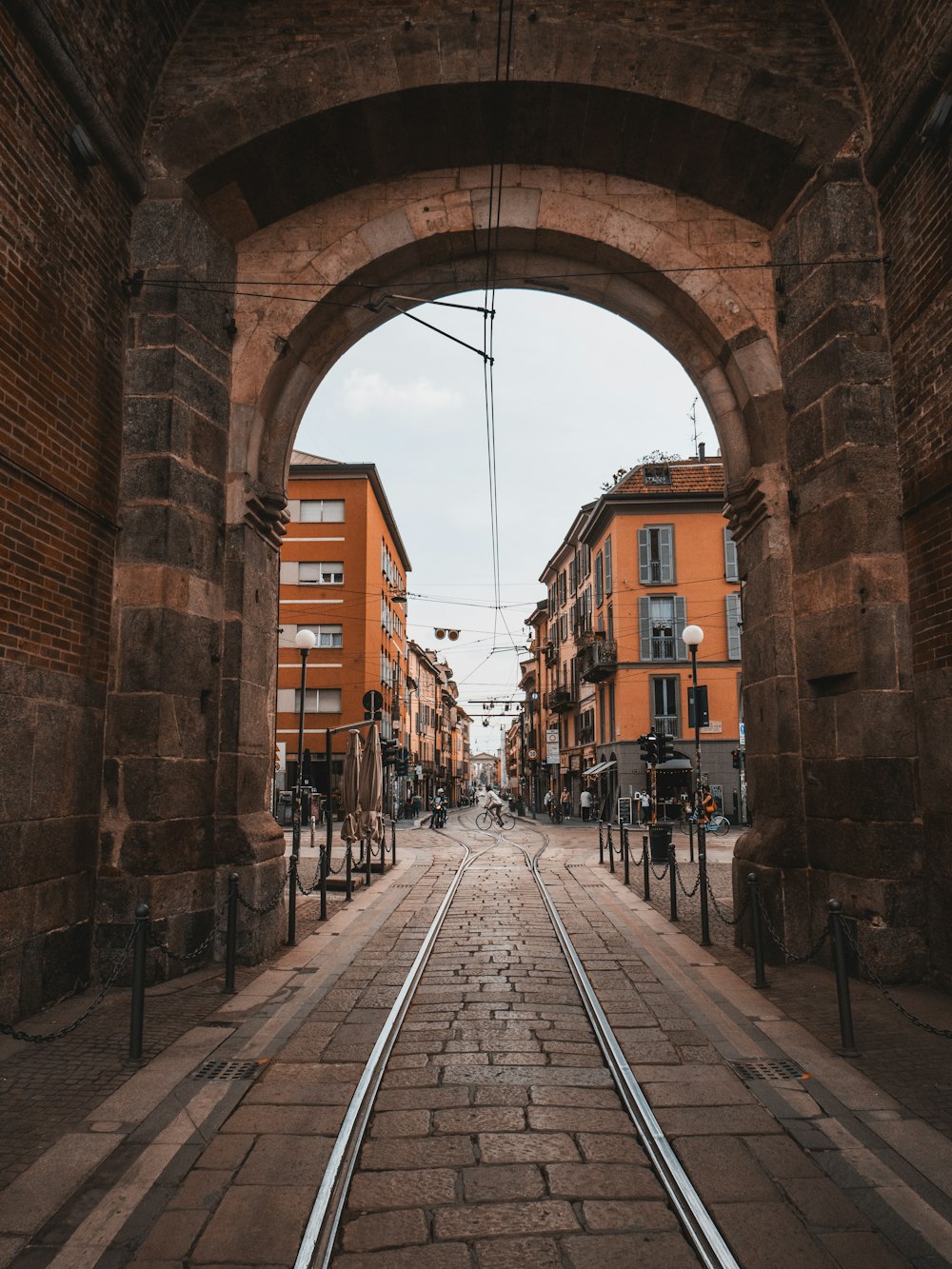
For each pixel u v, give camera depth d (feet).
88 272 24.93
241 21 29.68
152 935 24.31
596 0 29.94
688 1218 11.41
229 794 27.89
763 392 30.25
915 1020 17.10
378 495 131.44
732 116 28.84
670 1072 16.97
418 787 190.90
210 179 28.99
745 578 31.81
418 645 201.16
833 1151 13.38
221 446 29.50
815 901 27.20
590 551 130.31
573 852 69.05
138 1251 10.76
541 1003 22.36
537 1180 12.57
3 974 20.25
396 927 33.40
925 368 24.97
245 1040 19.08
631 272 32.19
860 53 28.40
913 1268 10.34
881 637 25.61
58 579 23.08
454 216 31.68
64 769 23.16
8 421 20.94
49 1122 14.65
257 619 30.48
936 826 24.08
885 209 27.40
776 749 28.53
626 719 108.37
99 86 25.34
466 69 29.04
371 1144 13.79
